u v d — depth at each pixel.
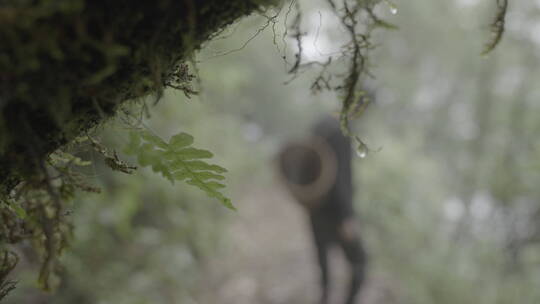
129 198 3.09
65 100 0.41
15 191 0.63
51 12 0.37
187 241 4.45
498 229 3.82
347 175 3.30
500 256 3.71
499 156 3.92
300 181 3.36
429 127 6.34
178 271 3.75
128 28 0.43
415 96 6.65
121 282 3.06
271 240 5.68
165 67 0.48
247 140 9.02
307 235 5.84
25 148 0.47
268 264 4.96
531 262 3.48
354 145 3.54
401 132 6.76
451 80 6.10
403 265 4.36
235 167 6.80
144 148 0.59
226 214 5.73
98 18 0.40
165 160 0.59
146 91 0.54
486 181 4.00
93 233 2.85
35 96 0.40
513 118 3.92
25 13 0.37
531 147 3.75
